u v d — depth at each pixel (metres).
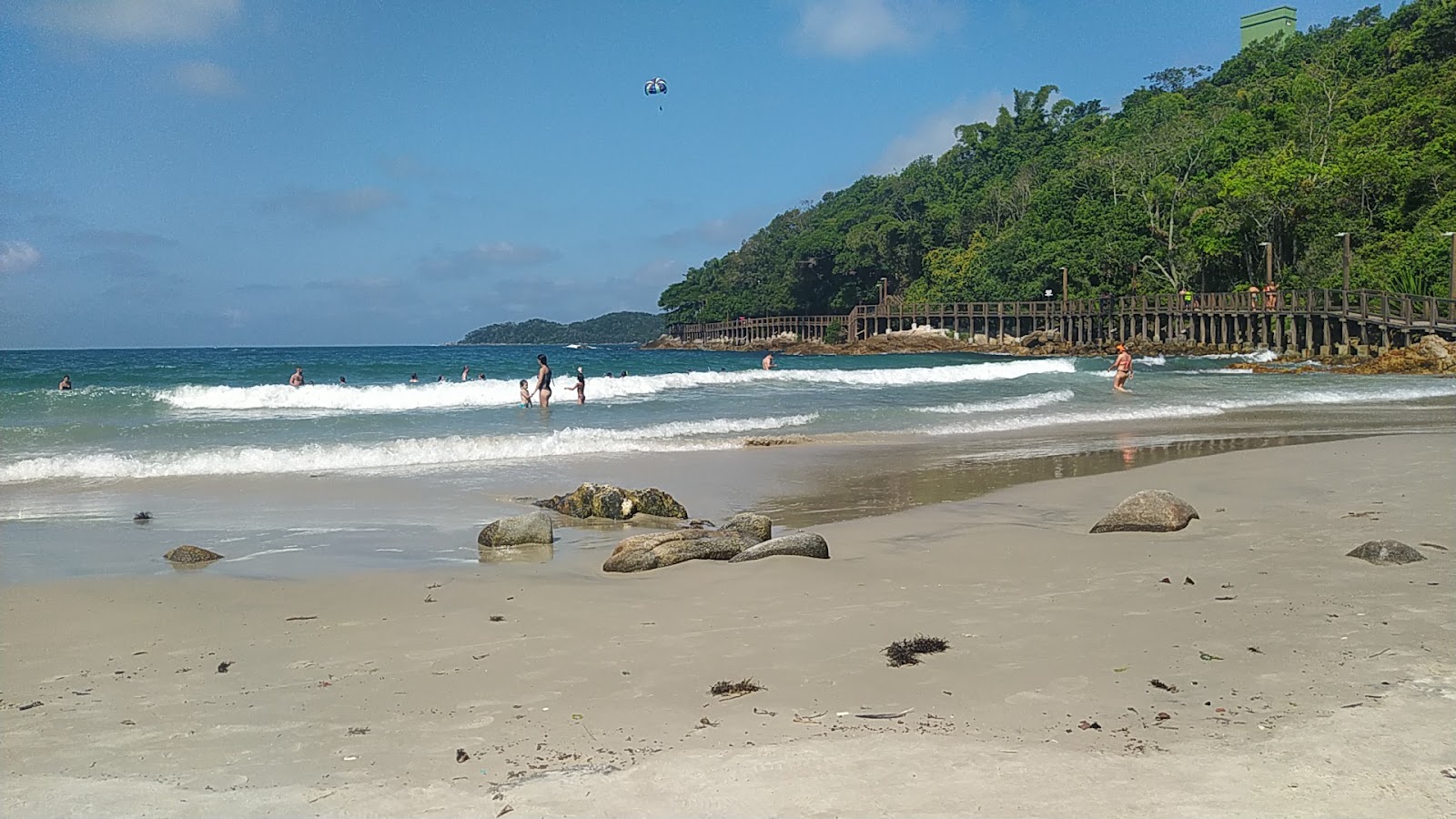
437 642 5.92
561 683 5.09
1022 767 3.85
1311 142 69.25
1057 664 5.17
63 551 9.14
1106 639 5.61
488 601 6.96
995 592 6.85
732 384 31.75
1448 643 5.30
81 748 4.32
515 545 9.29
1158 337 66.69
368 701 4.89
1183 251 75.62
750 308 127.00
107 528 10.30
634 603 6.78
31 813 3.67
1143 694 4.67
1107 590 6.82
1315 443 15.99
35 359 81.31
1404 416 21.02
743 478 13.54
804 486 12.84
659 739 4.28
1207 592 6.63
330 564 8.47
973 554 8.23
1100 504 11.09
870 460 15.17
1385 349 41.66
